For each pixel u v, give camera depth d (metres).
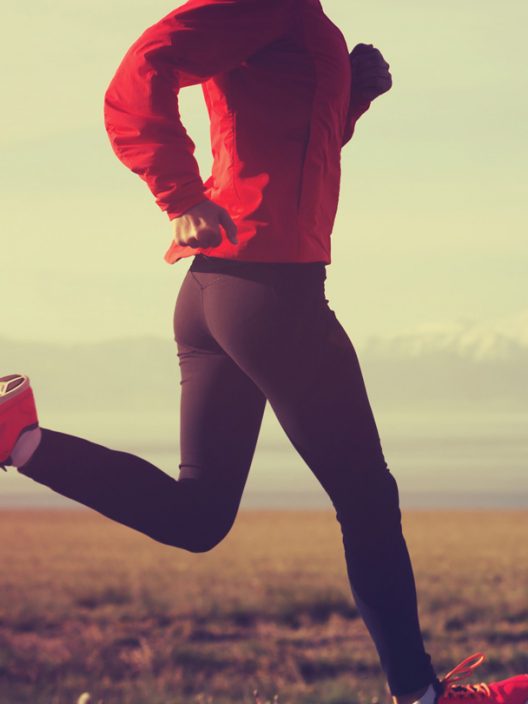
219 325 3.41
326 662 19.64
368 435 3.42
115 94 3.16
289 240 3.35
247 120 3.38
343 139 3.94
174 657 19.61
